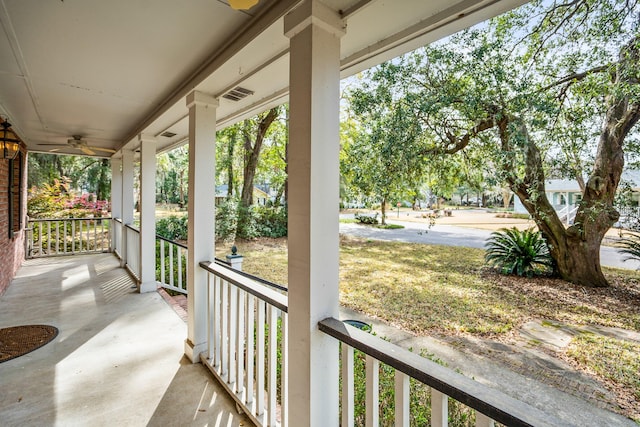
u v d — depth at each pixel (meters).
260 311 1.88
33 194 8.58
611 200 5.01
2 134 3.41
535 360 3.18
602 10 3.41
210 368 2.44
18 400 2.10
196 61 2.23
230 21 1.71
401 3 1.36
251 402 1.99
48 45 1.99
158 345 2.90
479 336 3.75
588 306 4.66
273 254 9.24
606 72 3.65
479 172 5.22
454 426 1.76
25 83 2.64
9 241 4.69
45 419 1.92
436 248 9.63
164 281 4.70
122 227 5.82
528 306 4.69
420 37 1.59
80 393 2.18
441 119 4.80
